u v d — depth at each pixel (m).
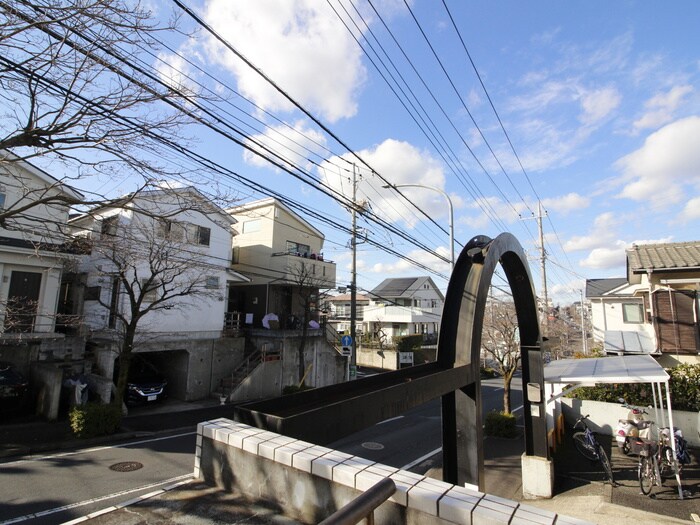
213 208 6.72
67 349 13.59
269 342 18.42
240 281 19.48
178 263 12.88
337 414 3.07
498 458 9.67
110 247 8.72
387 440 11.09
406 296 35.78
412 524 1.87
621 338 14.70
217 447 2.79
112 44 4.39
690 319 11.24
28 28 3.92
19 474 7.32
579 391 11.64
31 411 11.80
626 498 6.63
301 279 19.56
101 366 13.94
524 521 1.65
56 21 3.90
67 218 13.10
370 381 4.21
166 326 15.48
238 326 19.00
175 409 14.00
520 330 7.71
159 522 2.25
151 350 14.62
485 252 5.54
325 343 20.73
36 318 12.70
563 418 11.41
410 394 3.86
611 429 10.75
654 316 11.75
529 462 7.21
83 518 2.28
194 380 15.76
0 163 5.08
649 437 8.95
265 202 21.92
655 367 8.34
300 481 2.29
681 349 11.25
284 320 21.64
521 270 7.27
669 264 11.64
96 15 4.01
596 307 18.75
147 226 12.27
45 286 12.99
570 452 9.41
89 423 9.75
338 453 2.39
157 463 8.22
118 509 2.39
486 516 1.69
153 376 15.81
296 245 22.91
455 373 4.66
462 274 5.66
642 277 14.14
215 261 17.59
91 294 15.52
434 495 1.86
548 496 6.95
